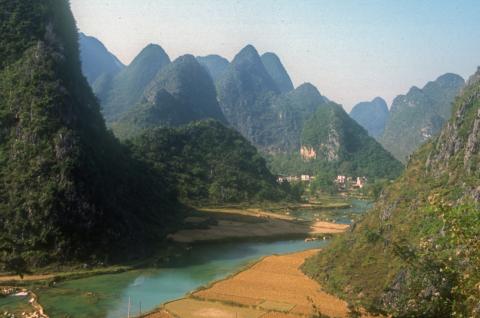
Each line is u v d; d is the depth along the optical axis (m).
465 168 69.94
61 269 83.81
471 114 79.62
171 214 142.12
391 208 78.31
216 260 97.50
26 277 78.69
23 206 89.44
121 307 65.00
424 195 72.31
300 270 85.44
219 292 71.12
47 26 123.38
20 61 112.56
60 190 91.50
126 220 104.94
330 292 70.19
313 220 156.38
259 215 157.88
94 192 97.19
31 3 125.00
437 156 81.00
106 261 89.81
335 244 85.62
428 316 21.20
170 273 85.81
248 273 83.75
